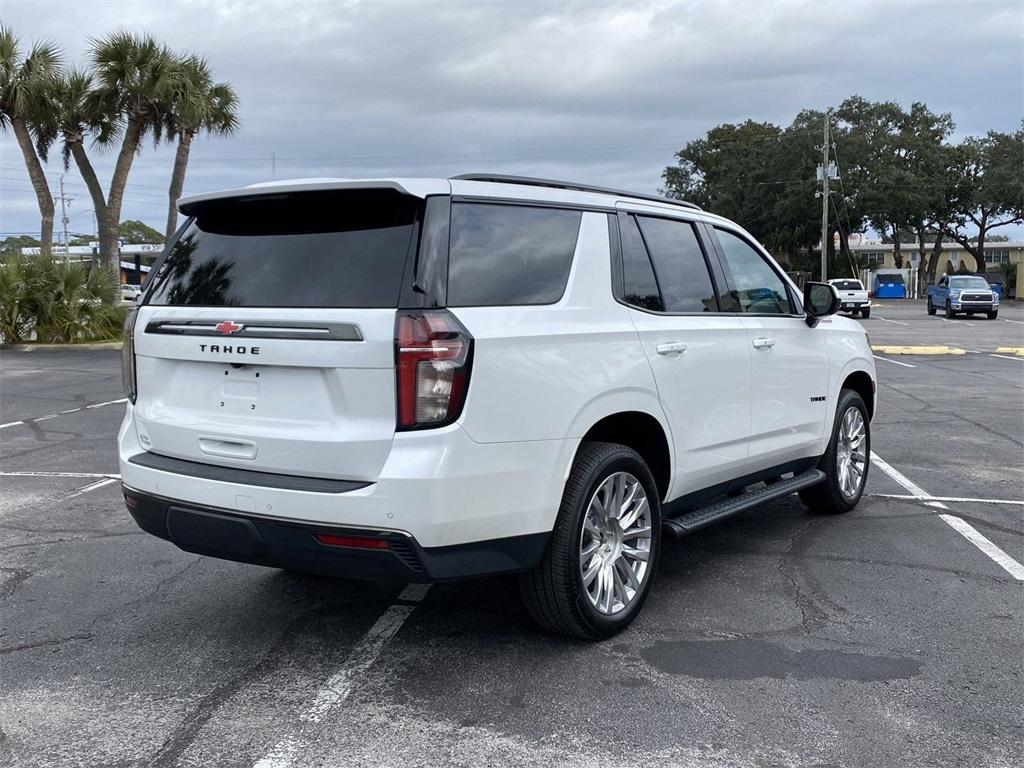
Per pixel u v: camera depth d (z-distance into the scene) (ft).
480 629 14.53
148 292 14.11
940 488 24.23
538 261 13.25
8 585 16.88
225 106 97.30
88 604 15.83
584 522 13.28
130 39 85.87
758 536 19.79
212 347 12.69
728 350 16.48
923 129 216.74
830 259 231.30
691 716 11.60
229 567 17.83
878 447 30.04
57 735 11.21
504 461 12.05
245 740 11.06
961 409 38.70
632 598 14.43
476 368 11.69
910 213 206.69
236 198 13.03
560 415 12.71
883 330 100.89
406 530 11.37
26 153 87.10
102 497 23.76
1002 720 11.53
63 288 74.49
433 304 11.59
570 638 14.08
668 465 15.16
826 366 20.06
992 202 206.90
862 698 12.11
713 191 239.30
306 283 12.27
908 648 13.75
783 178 210.38
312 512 11.66
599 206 14.64
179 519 12.92
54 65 86.33
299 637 14.28
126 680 12.79
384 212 12.26
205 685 12.60
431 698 12.13
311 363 11.80
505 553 12.34
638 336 14.32
